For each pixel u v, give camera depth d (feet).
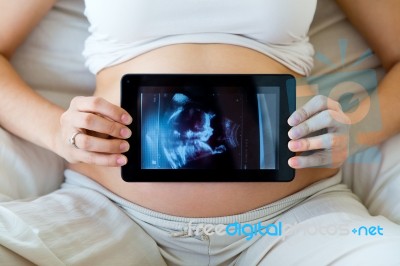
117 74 2.81
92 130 2.40
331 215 2.51
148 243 2.66
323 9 3.38
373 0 2.99
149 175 2.42
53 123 2.73
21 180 2.96
